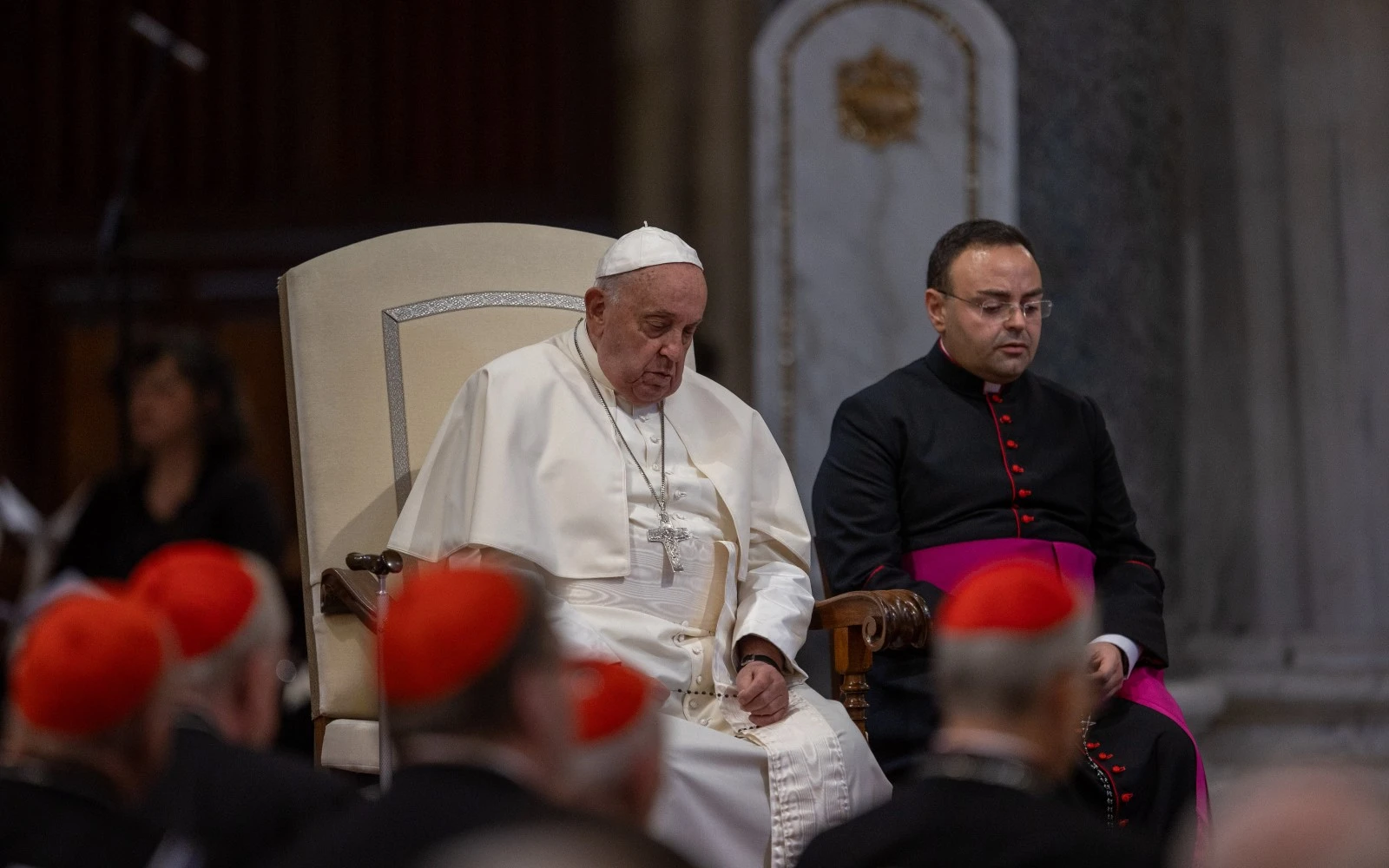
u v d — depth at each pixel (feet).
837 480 53.21
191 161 114.93
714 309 90.17
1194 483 86.58
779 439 83.41
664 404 51.19
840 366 83.41
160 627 26.86
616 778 27.48
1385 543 86.53
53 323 116.16
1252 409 87.51
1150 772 48.62
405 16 113.19
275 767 28.66
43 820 25.72
